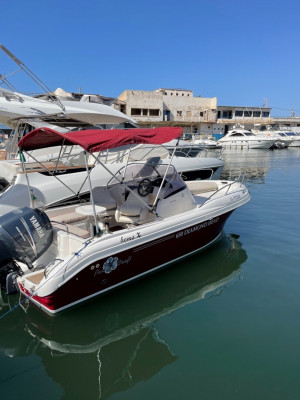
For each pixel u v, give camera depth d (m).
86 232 4.64
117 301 4.30
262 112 51.16
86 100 11.07
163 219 4.93
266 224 7.45
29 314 4.02
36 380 3.02
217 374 3.08
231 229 7.12
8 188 6.35
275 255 5.73
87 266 3.92
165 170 5.18
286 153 30.00
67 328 3.78
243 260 5.54
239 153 30.09
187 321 3.92
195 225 5.27
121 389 2.91
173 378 3.04
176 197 5.19
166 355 3.34
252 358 3.28
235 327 3.79
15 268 4.14
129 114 41.53
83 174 7.10
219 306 4.22
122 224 5.44
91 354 3.37
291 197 10.33
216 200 5.78
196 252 5.66
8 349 3.44
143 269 4.74
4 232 3.96
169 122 43.34
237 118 49.91
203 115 46.69
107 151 8.21
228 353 3.36
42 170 6.85
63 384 2.97
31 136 4.25
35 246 4.11
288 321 3.89
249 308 4.17
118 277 4.41
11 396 2.84
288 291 4.56
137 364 3.22
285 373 3.07
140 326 3.82
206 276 5.00
